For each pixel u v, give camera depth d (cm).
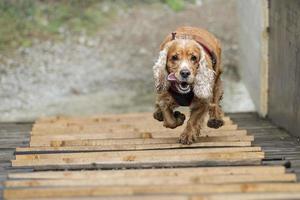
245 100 1870
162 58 950
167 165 834
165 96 984
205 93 941
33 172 783
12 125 1443
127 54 2328
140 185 694
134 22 2573
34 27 2478
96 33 2481
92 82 2114
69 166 829
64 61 2269
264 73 1470
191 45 936
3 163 885
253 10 1627
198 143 970
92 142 1002
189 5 2738
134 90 2045
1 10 2544
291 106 1198
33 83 2106
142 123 1317
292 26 1200
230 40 2406
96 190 664
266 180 717
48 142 1020
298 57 1147
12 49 2325
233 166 805
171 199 637
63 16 2569
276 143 1048
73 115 1839
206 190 667
